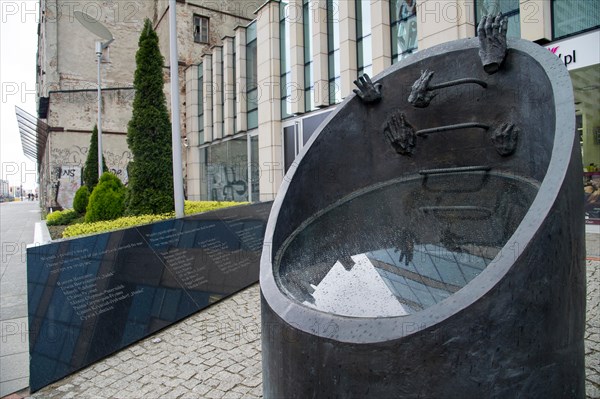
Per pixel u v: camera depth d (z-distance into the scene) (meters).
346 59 12.51
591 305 4.55
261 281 2.44
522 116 2.63
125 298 5.11
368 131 3.33
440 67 3.03
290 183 3.07
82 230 8.16
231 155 19.64
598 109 8.09
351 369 1.80
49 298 4.49
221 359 4.36
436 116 3.07
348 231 3.04
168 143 9.99
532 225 1.81
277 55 15.52
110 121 21.42
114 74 23.00
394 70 3.23
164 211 9.72
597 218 8.17
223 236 6.93
